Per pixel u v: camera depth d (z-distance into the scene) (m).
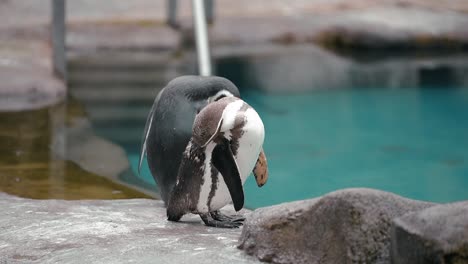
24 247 7.13
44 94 16.81
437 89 19.86
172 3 24.00
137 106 16.83
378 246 6.00
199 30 15.90
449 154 14.93
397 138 15.93
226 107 7.34
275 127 16.58
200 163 7.68
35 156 12.58
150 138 8.48
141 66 21.20
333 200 6.15
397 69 22.17
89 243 7.14
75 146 13.42
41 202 8.91
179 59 22.33
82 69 20.78
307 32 24.67
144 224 7.95
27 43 20.80
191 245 6.93
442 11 25.55
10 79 16.84
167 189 8.30
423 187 13.01
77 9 25.28
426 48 24.30
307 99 18.67
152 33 23.61
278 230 6.42
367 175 13.49
